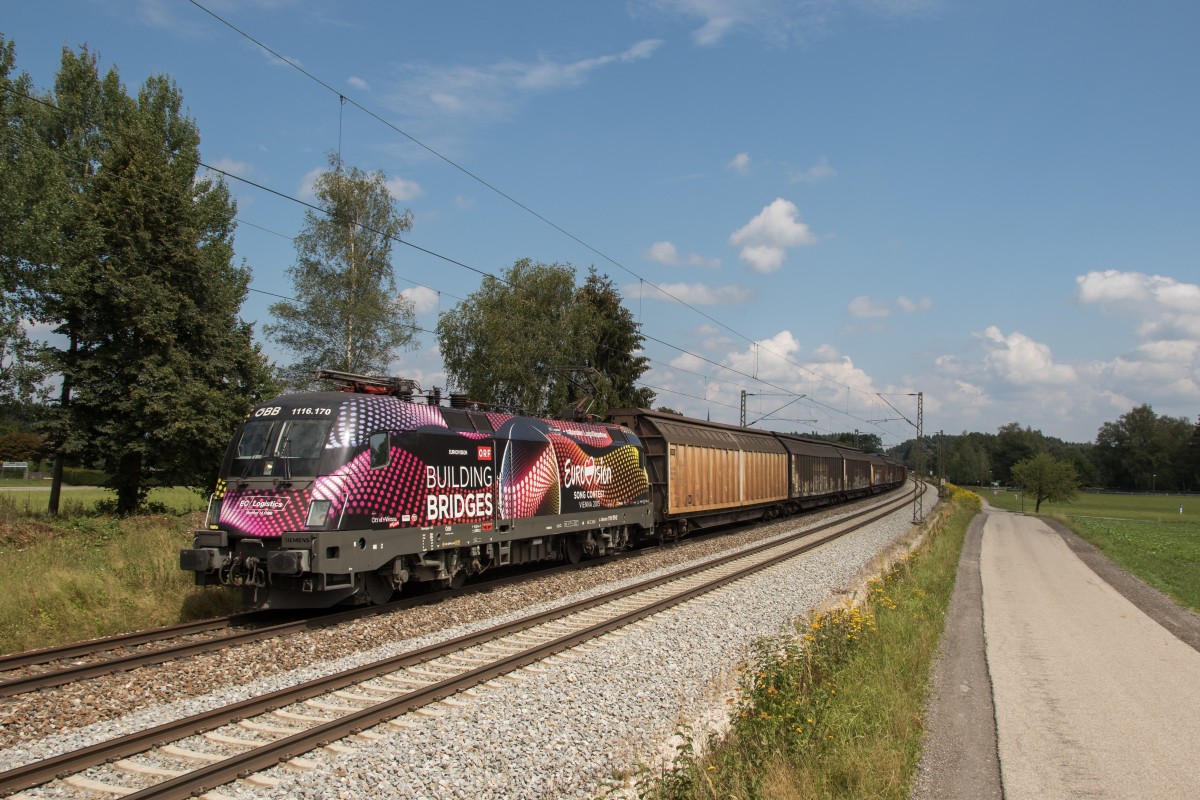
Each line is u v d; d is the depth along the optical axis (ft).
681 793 19.42
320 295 102.89
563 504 58.80
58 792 19.10
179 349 73.46
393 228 106.73
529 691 28.14
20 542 58.70
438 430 46.62
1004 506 249.34
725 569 62.90
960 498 201.98
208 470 75.15
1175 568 85.76
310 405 41.45
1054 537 121.19
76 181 85.71
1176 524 180.65
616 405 146.72
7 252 69.87
